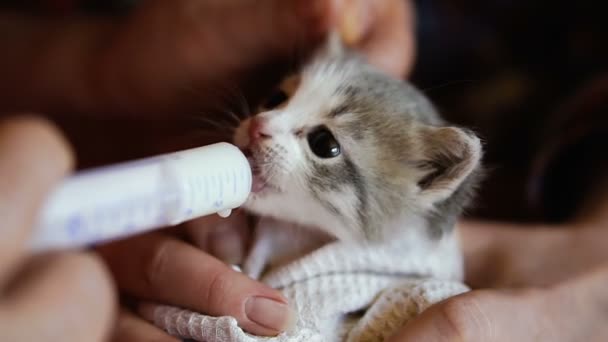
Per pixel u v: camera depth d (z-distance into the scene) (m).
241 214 0.22
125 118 0.30
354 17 0.26
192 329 0.19
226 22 0.27
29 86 0.30
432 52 0.37
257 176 0.21
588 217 0.29
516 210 0.33
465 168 0.21
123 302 0.21
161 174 0.15
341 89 0.23
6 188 0.12
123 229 0.14
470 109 0.36
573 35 0.37
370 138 0.22
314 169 0.21
